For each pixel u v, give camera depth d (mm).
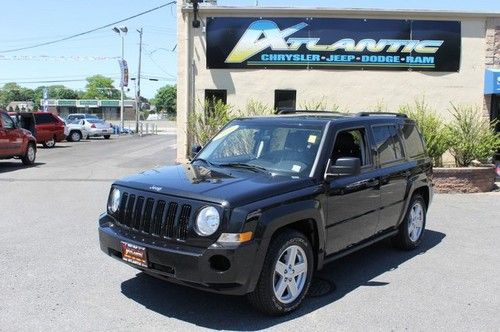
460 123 12391
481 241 7488
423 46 13742
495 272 6047
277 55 13727
